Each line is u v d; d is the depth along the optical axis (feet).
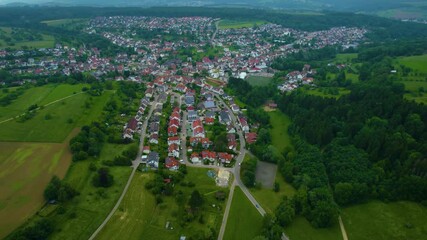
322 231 568.82
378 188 639.76
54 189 595.88
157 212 590.14
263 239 508.53
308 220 589.32
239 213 600.80
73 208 587.68
